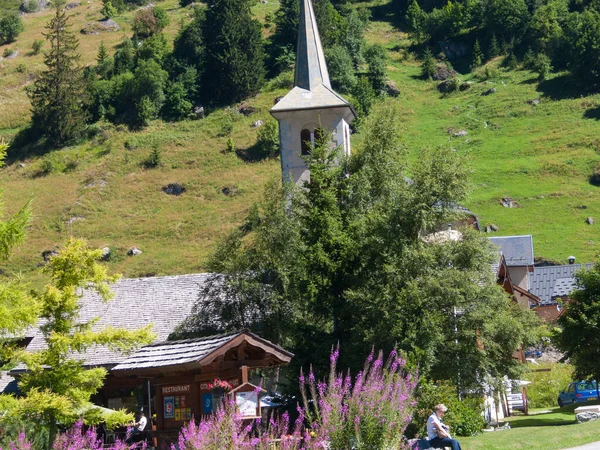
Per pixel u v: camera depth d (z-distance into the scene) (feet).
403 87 414.41
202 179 315.58
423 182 97.50
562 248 252.42
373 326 89.81
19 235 51.78
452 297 90.58
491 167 316.40
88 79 391.24
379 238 94.58
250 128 357.41
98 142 350.84
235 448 41.65
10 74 430.20
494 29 462.19
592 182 298.56
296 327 95.91
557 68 415.64
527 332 100.63
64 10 538.88
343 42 430.20
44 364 58.18
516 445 69.92
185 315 112.68
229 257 105.29
